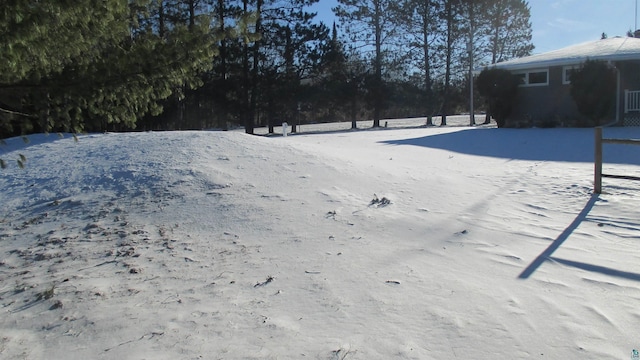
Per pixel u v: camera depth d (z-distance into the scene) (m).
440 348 3.79
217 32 5.70
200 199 8.17
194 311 4.50
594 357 3.62
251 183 8.90
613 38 29.30
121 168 9.93
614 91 21.72
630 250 5.95
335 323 4.22
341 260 5.74
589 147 15.52
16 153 12.23
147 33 5.61
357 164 10.77
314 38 38.25
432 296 4.72
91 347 3.92
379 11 42.16
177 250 6.25
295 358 3.67
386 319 4.27
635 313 4.28
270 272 5.44
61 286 5.20
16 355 3.84
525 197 8.87
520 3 42.75
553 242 6.33
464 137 20.80
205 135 12.13
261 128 46.22
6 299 4.96
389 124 44.56
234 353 3.76
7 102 4.97
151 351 3.81
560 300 4.58
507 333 3.99
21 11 4.04
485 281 5.07
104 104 5.39
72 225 7.49
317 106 41.66
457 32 42.12
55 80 4.88
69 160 11.03
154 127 30.50
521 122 24.58
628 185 9.46
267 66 38.62
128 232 7.01
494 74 25.03
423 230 6.86
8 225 7.73
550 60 23.27
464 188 9.54
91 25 5.05
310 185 8.90
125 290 5.04
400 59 43.22
